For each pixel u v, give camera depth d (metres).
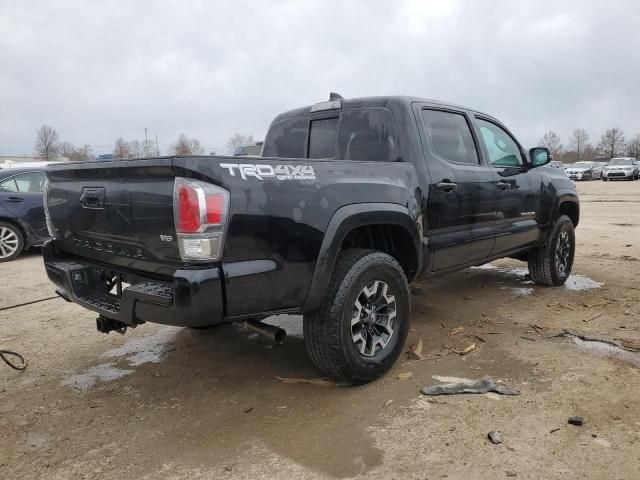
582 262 7.40
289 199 2.93
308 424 2.97
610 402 3.07
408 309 3.67
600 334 4.24
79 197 3.37
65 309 5.56
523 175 5.20
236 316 2.82
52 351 4.32
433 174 3.97
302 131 4.66
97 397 3.45
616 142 96.00
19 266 8.06
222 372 3.80
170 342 4.48
